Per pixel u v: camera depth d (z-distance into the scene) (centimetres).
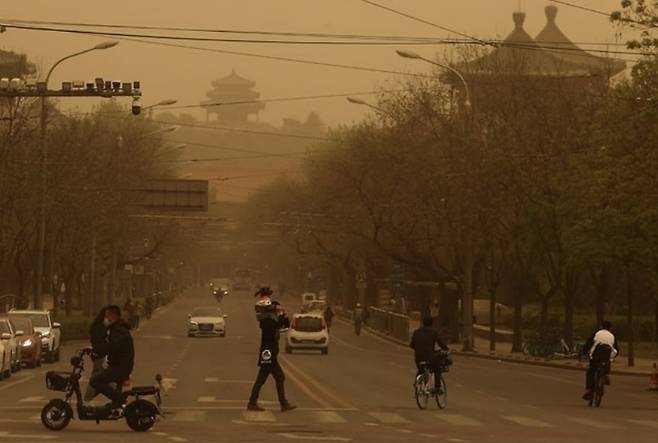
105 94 7969
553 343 12550
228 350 13250
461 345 15962
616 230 9906
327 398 6775
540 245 12638
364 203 15750
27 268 14725
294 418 5438
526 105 13012
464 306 14100
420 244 15888
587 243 10362
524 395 7481
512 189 12406
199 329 16575
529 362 12175
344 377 8862
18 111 12700
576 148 11662
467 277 14000
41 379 8100
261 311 5769
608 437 4684
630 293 11175
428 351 6166
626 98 8819
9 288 15938
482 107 13350
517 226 12519
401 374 9412
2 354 7900
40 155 12462
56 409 4634
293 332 13075
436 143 14238
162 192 17025
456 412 5950
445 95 14862
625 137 9112
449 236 14075
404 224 15588
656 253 9981
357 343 16575
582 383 8844
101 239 17000
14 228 13100
